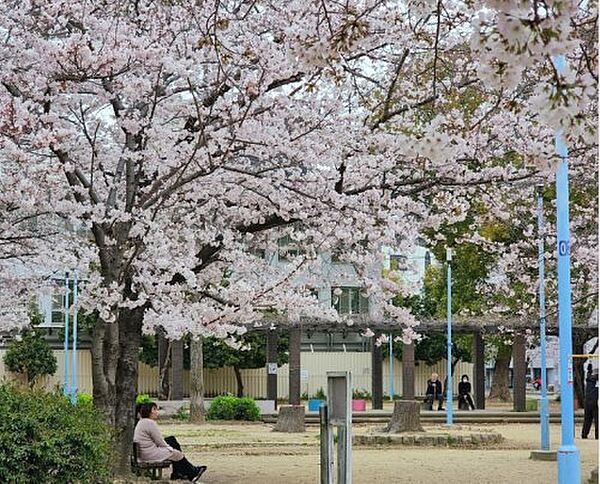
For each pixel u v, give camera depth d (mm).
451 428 28453
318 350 47938
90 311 12758
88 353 41281
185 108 12570
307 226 13656
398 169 13383
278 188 12914
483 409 37312
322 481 9719
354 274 15047
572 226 20641
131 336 13195
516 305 28797
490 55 5762
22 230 13719
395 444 23297
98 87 12453
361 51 11875
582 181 16484
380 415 33188
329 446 9711
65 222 14312
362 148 12492
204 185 13055
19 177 11516
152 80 12492
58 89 11633
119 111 12906
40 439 9031
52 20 12070
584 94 5605
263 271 14406
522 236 23812
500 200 14664
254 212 13547
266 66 11609
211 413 33281
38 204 12031
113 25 11625
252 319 13109
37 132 11344
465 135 11758
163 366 39688
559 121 5547
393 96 12578
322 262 15156
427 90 12609
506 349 41125
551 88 5555
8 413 9031
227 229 13219
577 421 32188
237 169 12523
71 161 12391
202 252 13422
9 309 14648
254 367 44438
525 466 17859
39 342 38938
